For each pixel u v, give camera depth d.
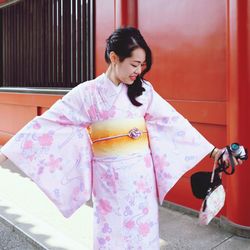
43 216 3.79
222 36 3.39
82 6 5.12
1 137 7.48
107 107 2.09
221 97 3.43
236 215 3.24
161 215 3.76
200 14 3.55
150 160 2.20
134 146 2.12
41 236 3.33
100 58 4.61
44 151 2.23
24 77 6.68
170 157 2.22
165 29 3.85
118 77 2.05
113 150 2.10
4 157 2.21
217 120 3.47
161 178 2.23
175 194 3.90
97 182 2.17
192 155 2.23
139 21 4.10
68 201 2.25
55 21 5.77
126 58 1.96
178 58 3.76
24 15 6.51
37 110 6.25
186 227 3.46
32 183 4.92
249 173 3.15
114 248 2.12
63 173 2.24
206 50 3.52
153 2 3.94
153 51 3.98
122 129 2.09
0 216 3.80
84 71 5.18
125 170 2.09
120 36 1.96
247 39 3.02
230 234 3.29
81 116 2.15
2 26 7.20
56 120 2.20
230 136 3.23
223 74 3.40
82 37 5.17
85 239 3.25
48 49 5.98
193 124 3.69
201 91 3.59
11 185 4.84
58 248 3.10
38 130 2.22
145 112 2.18
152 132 2.23
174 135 2.23
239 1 3.03
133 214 2.10
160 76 3.94
